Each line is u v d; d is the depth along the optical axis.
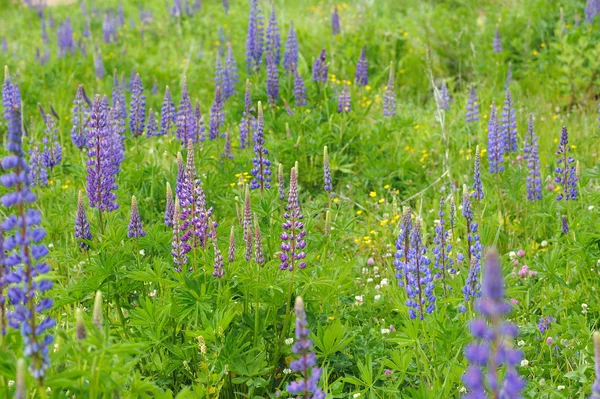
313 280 3.07
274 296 3.12
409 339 2.96
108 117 3.83
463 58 6.00
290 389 2.59
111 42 7.68
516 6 6.51
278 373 3.15
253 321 3.12
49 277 2.63
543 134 4.59
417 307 3.01
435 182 4.09
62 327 3.17
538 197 3.85
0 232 2.59
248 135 4.31
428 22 6.47
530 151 3.91
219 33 6.93
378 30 6.36
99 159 3.44
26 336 2.54
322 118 4.63
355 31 6.54
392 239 3.86
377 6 7.90
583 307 3.27
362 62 4.99
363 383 2.96
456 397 2.91
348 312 3.32
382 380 3.09
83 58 6.75
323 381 2.99
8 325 2.67
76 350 2.67
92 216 3.59
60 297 3.16
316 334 3.13
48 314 3.28
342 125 4.46
